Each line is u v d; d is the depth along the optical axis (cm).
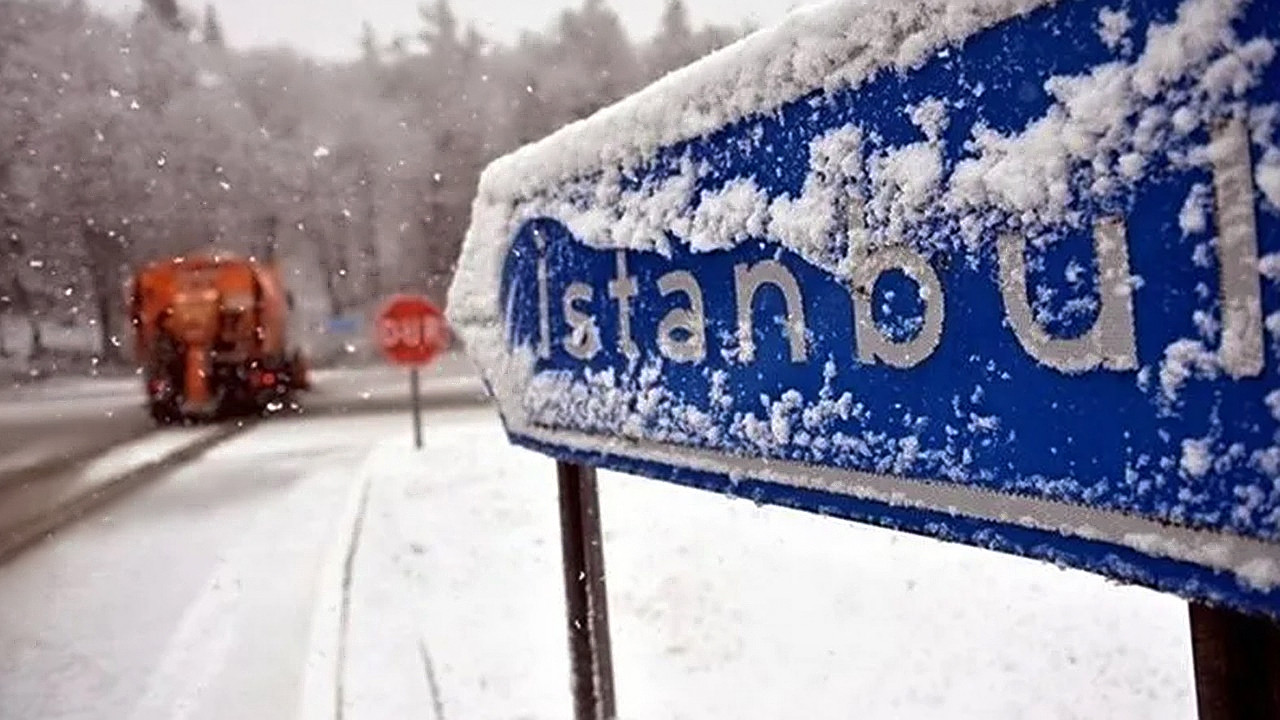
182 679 465
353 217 6594
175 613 575
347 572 604
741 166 147
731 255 150
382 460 1120
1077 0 92
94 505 977
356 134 6750
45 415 2338
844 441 127
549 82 6788
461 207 6606
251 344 2002
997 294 102
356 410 2088
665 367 170
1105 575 92
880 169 119
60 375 4241
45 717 430
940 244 110
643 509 693
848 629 434
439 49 7356
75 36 5672
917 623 434
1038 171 97
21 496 1080
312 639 488
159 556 724
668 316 168
